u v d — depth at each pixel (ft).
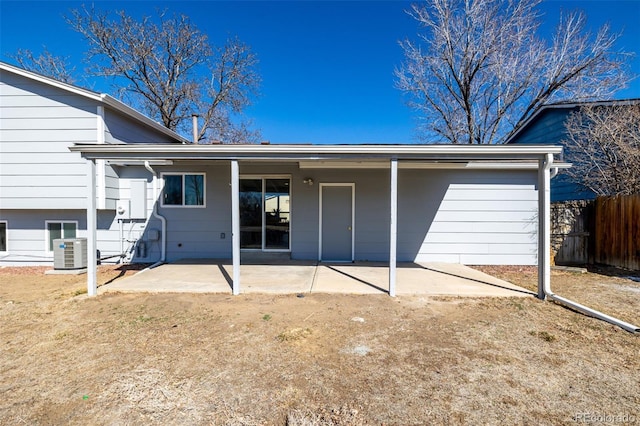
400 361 10.18
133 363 10.02
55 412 7.62
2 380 9.02
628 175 28.43
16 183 25.07
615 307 15.51
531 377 9.23
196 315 14.44
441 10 48.52
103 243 27.04
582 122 33.40
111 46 59.00
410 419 7.39
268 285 19.24
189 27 63.77
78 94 24.68
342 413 7.60
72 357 10.43
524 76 48.88
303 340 11.73
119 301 16.55
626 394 8.41
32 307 15.62
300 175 27.63
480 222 26.73
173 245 27.78
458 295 17.39
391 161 17.46
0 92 24.90
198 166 27.71
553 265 26.16
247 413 7.60
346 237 27.53
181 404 7.93
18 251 26.91
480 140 54.13
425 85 54.03
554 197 38.75
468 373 9.46
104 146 17.08
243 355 10.57
